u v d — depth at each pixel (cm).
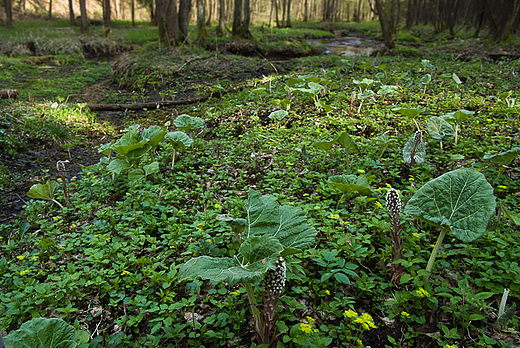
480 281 295
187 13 1941
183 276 210
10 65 1723
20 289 308
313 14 6975
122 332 268
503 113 695
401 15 5122
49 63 1914
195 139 670
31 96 965
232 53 1967
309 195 462
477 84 980
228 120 809
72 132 805
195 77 1424
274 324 245
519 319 271
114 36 2798
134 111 1020
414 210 287
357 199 376
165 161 608
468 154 543
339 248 325
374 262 336
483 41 2039
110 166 505
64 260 362
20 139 713
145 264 340
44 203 487
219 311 285
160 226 404
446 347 224
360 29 4497
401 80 1063
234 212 409
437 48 2150
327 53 2345
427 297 271
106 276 317
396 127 673
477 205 269
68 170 653
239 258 227
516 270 291
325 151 554
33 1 4478
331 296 300
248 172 548
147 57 1612
